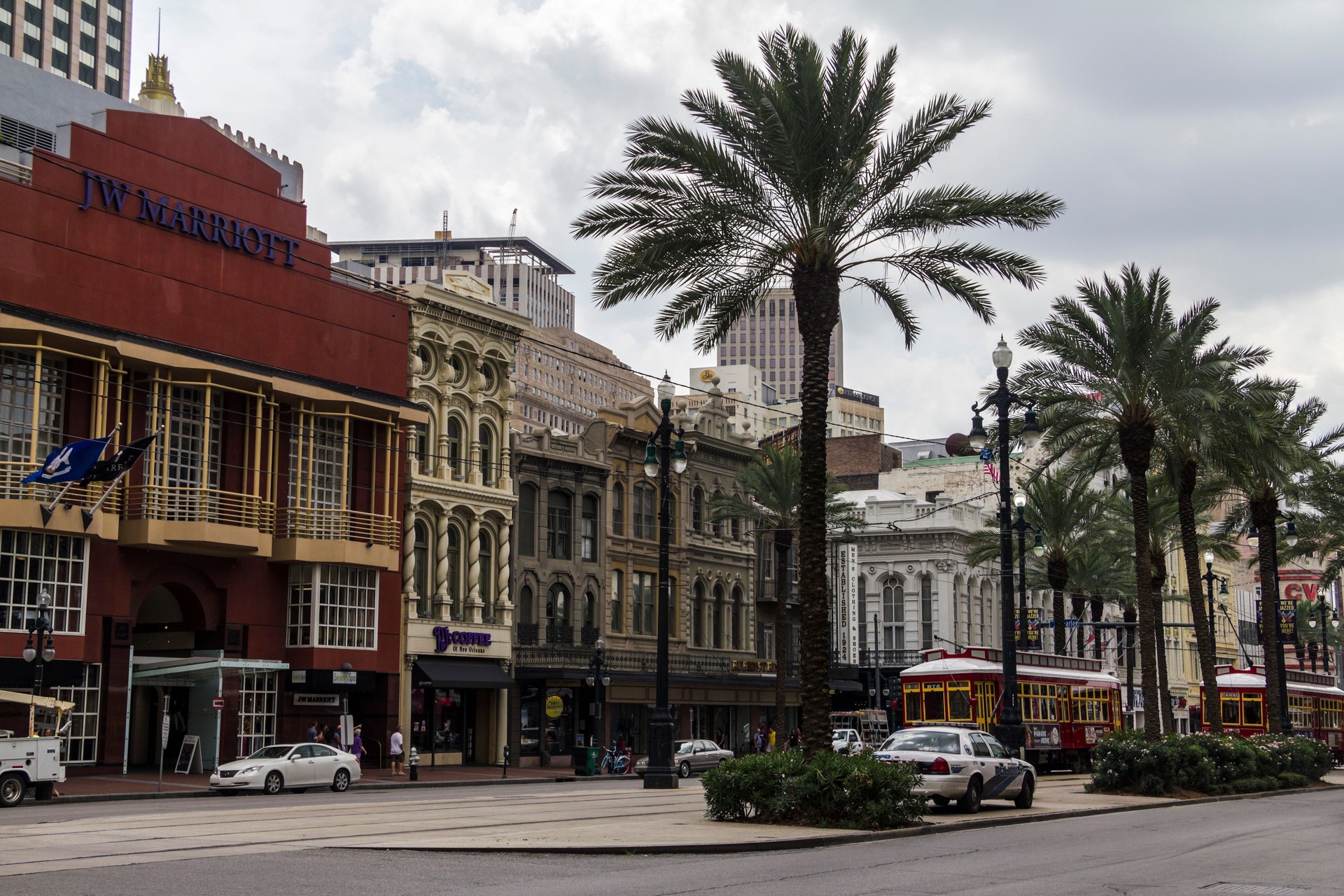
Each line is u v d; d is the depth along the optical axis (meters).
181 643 46.03
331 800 32.50
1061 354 40.84
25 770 30.72
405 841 19.95
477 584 54.91
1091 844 22.08
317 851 18.86
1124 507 66.69
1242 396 41.62
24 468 39.09
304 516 46.97
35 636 38.53
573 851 19.11
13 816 26.34
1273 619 52.97
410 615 51.25
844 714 68.62
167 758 45.59
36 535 39.16
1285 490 45.12
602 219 29.78
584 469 61.59
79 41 122.56
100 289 41.16
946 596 83.69
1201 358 40.91
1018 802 30.11
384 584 49.97
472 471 55.12
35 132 47.47
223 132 53.91
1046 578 71.88
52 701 33.78
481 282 56.88
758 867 17.75
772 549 75.56
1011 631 33.22
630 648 63.69
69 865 17.02
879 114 28.56
